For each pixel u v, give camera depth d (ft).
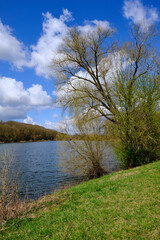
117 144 55.88
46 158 118.32
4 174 24.11
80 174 62.54
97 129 59.57
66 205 24.80
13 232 18.72
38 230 18.08
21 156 129.80
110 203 22.54
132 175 37.29
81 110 60.75
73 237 15.72
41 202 27.94
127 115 50.93
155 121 49.80
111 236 15.11
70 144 58.70
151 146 53.52
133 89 50.24
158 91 48.65
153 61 52.65
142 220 16.85
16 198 25.05
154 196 22.16
